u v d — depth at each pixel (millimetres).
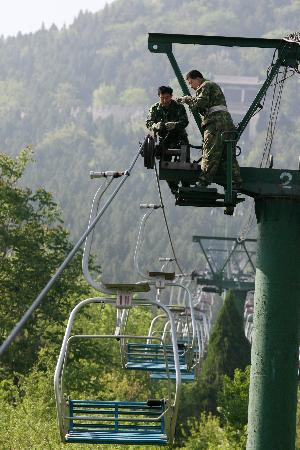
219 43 24906
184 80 24938
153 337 25578
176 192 25438
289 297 24281
